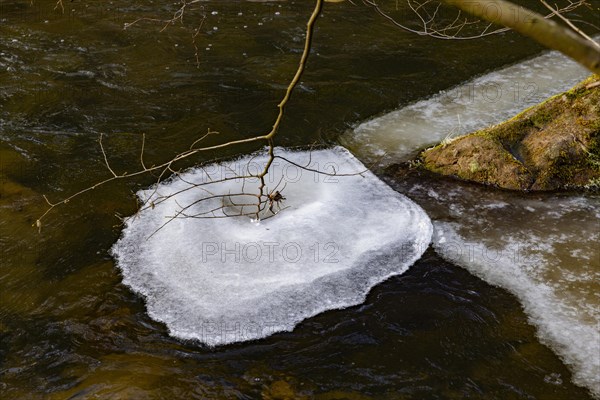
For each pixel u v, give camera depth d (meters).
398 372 3.57
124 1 9.34
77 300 4.09
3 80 6.98
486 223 4.80
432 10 9.03
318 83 7.03
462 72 7.34
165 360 3.65
